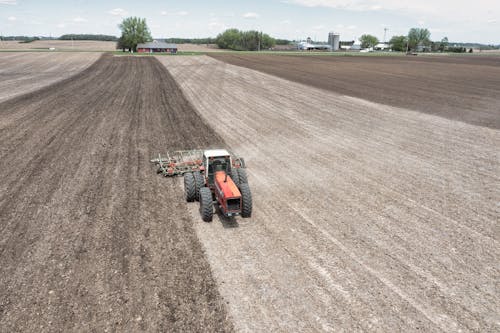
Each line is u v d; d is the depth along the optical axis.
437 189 12.58
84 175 13.48
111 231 9.62
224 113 24.84
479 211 10.95
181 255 8.59
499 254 8.73
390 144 17.88
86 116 23.28
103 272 7.93
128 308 6.91
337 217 10.56
